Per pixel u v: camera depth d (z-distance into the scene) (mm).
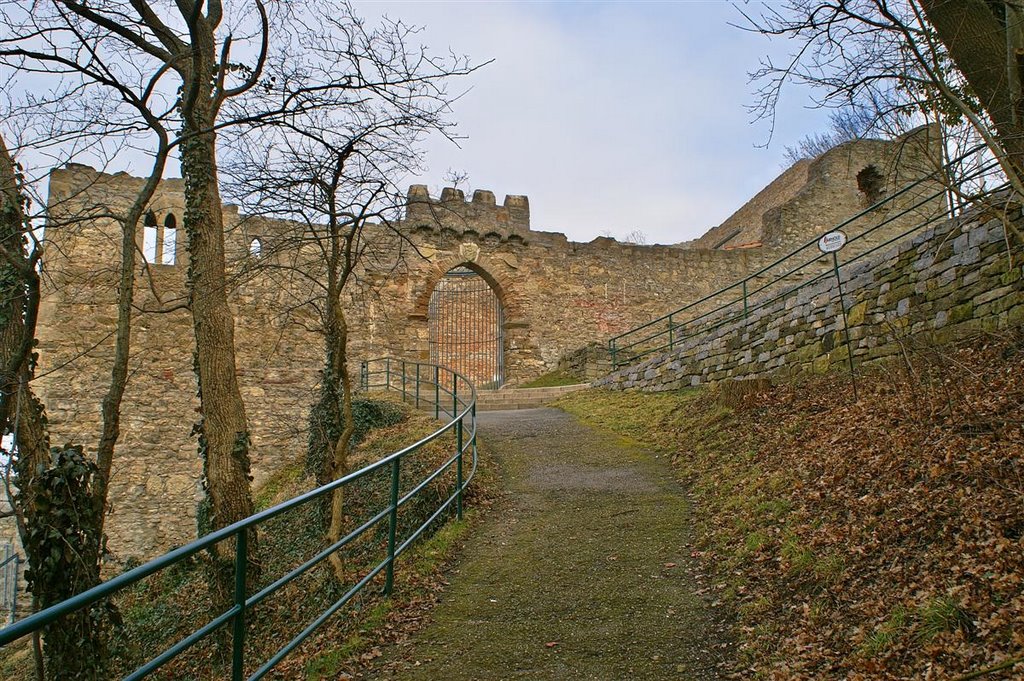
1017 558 4109
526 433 11828
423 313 18750
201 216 7859
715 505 7152
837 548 5219
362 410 13742
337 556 7328
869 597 4484
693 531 6695
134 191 16031
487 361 21703
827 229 23016
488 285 21625
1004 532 4453
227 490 7559
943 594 4117
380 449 11719
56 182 15406
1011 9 6328
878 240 22938
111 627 7977
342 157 7617
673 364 13844
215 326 7742
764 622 4715
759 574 5383
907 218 22922
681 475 8555
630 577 5809
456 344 21891
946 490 5227
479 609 5422
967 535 4602
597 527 7090
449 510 7859
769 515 6297
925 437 6168
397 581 5965
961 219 8297
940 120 6488
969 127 6629
